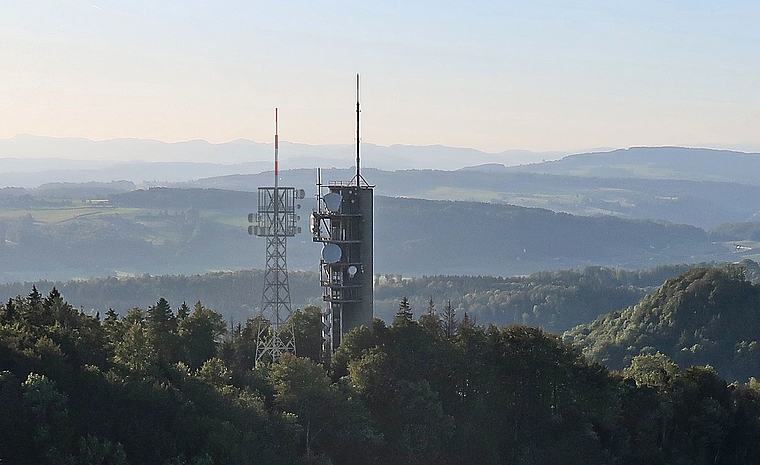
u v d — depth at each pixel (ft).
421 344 295.89
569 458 289.94
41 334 247.70
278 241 327.88
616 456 306.35
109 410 214.28
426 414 265.95
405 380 272.31
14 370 216.74
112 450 198.70
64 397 207.31
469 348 304.71
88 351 250.16
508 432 299.17
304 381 253.85
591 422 314.76
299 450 244.01
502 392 303.27
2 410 198.39
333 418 251.60
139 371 232.12
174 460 203.00
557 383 307.17
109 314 320.70
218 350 319.06
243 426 227.40
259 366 275.59
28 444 195.83
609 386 317.42
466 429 277.85
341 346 299.99
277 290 329.52
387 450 258.98
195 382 235.61
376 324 312.29
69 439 197.77
